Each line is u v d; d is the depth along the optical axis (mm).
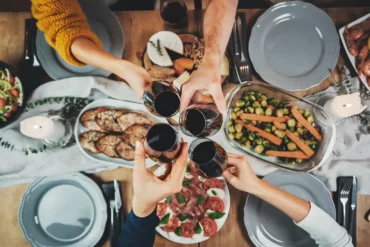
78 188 1316
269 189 1185
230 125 1266
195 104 1069
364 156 1295
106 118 1323
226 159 1047
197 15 1362
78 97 1347
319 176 1295
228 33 1236
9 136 1340
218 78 1166
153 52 1302
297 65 1344
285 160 1265
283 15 1354
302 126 1250
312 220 1183
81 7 1350
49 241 1308
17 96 1322
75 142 1340
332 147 1225
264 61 1343
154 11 1373
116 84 1341
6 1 1899
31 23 1359
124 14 1377
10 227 1323
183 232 1260
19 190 1328
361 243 1282
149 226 1114
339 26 1363
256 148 1259
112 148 1312
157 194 957
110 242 1278
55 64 1352
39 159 1328
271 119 1249
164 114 1027
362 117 1305
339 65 1342
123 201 1312
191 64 1295
